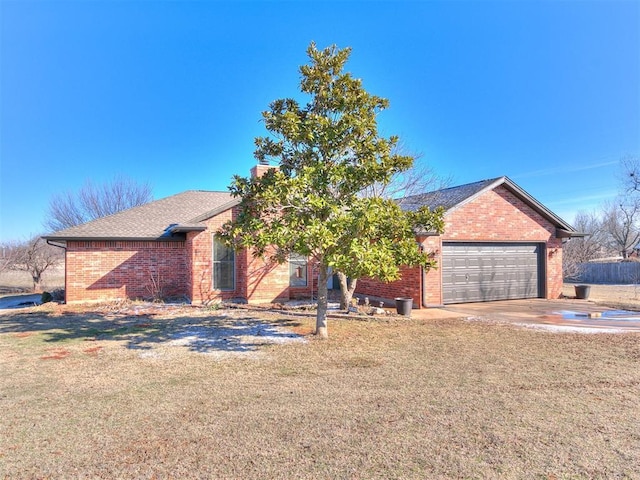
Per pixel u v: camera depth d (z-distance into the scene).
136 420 4.56
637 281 28.17
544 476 3.32
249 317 11.95
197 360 7.23
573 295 18.78
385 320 11.49
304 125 8.33
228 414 4.71
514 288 16.62
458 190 17.05
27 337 9.32
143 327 10.49
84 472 3.42
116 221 17.19
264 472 3.40
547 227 17.34
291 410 4.83
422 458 3.63
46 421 4.55
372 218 7.19
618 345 8.36
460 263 15.47
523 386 5.72
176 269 16.77
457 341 8.79
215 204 20.17
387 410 4.81
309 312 12.88
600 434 4.14
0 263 24.48
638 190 32.69
